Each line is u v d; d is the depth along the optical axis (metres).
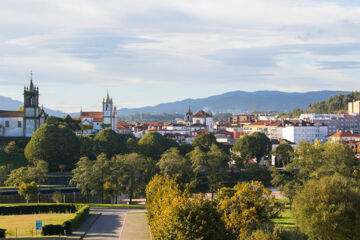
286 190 149.25
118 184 177.38
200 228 71.50
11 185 174.62
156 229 81.94
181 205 75.69
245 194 91.56
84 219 126.81
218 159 197.38
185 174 192.75
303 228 91.56
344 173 144.62
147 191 117.62
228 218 87.25
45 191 175.25
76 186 182.75
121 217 135.38
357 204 91.69
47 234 106.62
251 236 76.94
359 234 87.62
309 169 152.00
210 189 194.25
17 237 102.44
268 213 97.31
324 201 91.38
